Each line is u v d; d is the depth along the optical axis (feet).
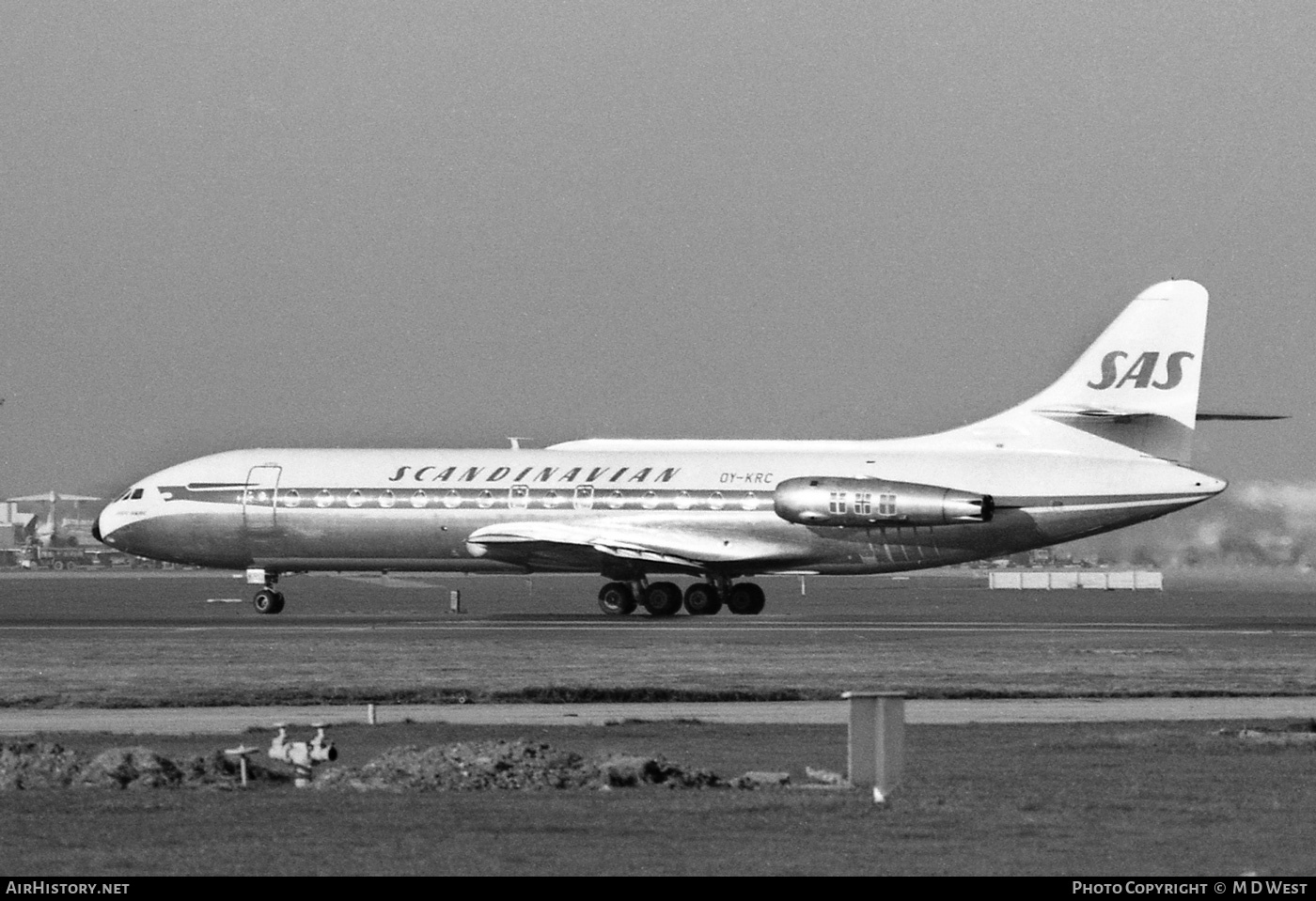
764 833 177.58
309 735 265.34
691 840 173.78
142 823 181.06
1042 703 319.47
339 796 200.13
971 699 326.03
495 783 209.26
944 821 185.06
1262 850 171.42
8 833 175.11
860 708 203.21
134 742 255.70
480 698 318.86
